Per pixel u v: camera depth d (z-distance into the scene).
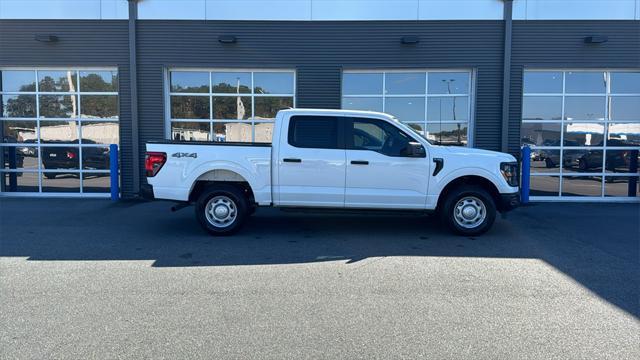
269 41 11.89
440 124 12.10
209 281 5.32
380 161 7.58
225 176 7.76
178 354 3.57
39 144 12.31
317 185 7.64
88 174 12.30
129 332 3.95
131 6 11.77
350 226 8.55
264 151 7.63
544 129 12.06
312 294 4.89
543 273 5.67
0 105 12.26
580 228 8.45
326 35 11.84
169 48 11.91
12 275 5.52
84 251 6.68
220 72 12.17
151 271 5.71
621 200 12.10
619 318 4.27
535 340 3.82
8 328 4.02
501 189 7.66
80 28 11.91
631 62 11.77
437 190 7.61
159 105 12.02
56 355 3.54
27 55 11.99
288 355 3.56
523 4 11.69
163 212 10.09
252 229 8.27
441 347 3.70
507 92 11.75
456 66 11.80
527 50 11.77
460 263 6.11
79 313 4.35
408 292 4.96
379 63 11.85
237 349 3.65
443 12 11.74
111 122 12.23
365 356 3.55
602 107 12.05
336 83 11.92
